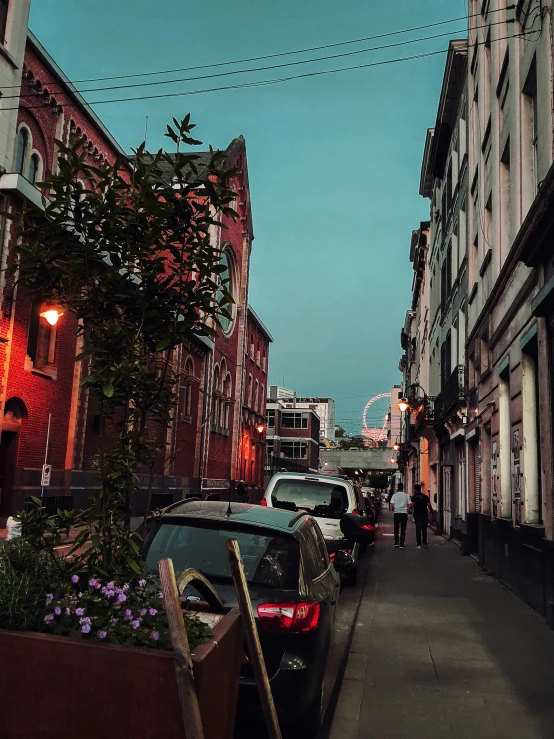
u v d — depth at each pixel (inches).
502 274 487.2
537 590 373.7
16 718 102.6
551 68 363.9
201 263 178.1
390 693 231.5
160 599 125.0
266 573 190.4
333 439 5585.6
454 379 794.2
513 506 450.0
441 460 1051.9
